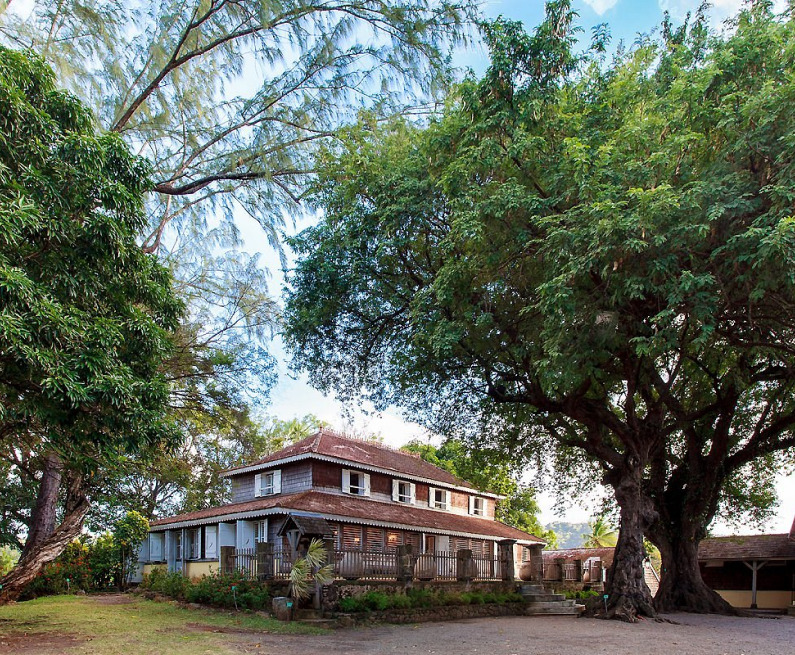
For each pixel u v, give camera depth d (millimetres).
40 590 21406
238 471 25688
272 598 15750
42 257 9812
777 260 9594
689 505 20406
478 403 19656
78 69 15180
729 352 17203
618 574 17188
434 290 13555
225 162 18547
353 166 15906
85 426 10242
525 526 43312
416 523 24609
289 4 16391
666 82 13180
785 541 28281
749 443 20047
